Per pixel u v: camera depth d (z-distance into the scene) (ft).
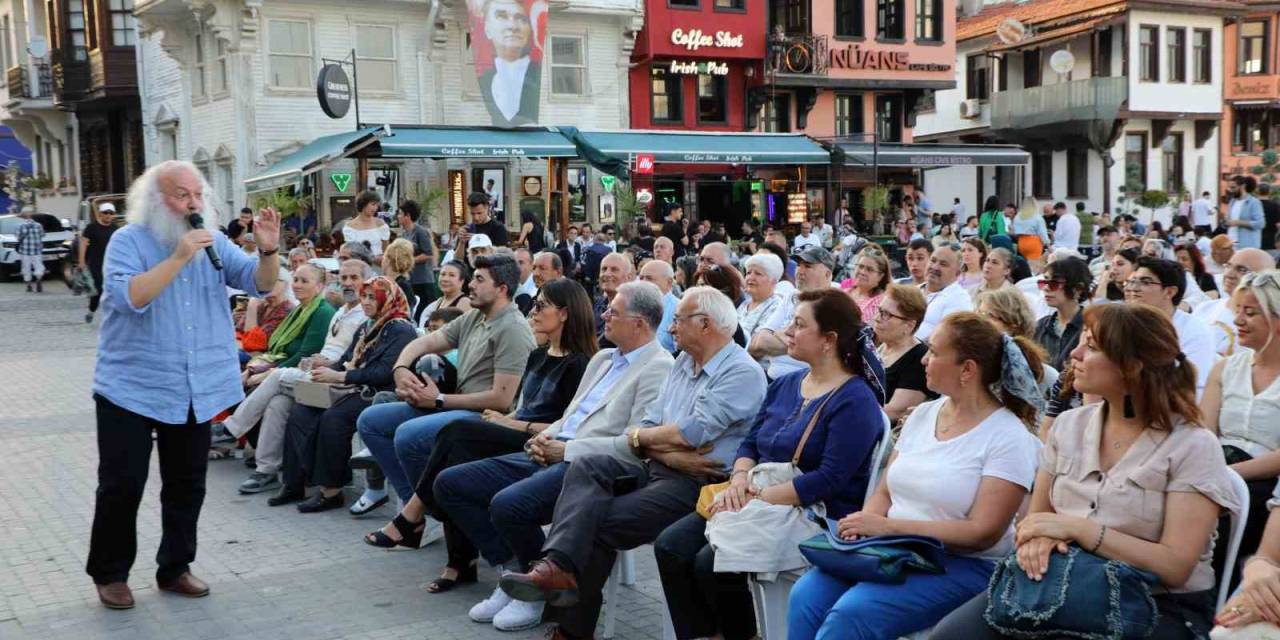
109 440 18.52
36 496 26.76
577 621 16.14
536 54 78.69
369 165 77.92
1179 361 11.69
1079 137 119.34
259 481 26.96
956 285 27.07
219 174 81.87
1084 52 121.70
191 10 79.36
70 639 17.57
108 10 95.91
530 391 21.25
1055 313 23.25
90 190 111.65
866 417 14.75
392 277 32.45
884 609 12.75
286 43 78.28
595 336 20.89
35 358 51.29
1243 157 131.44
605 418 18.60
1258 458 14.88
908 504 13.85
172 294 18.65
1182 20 120.37
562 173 81.61
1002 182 128.77
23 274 88.12
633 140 83.10
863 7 103.19
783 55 97.45
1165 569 11.25
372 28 80.89
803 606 13.53
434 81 83.10
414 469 21.38
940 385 13.73
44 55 116.57
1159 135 123.24
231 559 21.67
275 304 31.99
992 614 11.53
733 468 16.37
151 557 21.77
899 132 109.19
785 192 95.45
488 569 20.84
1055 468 12.53
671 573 15.64
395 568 21.01
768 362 23.62
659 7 92.02
